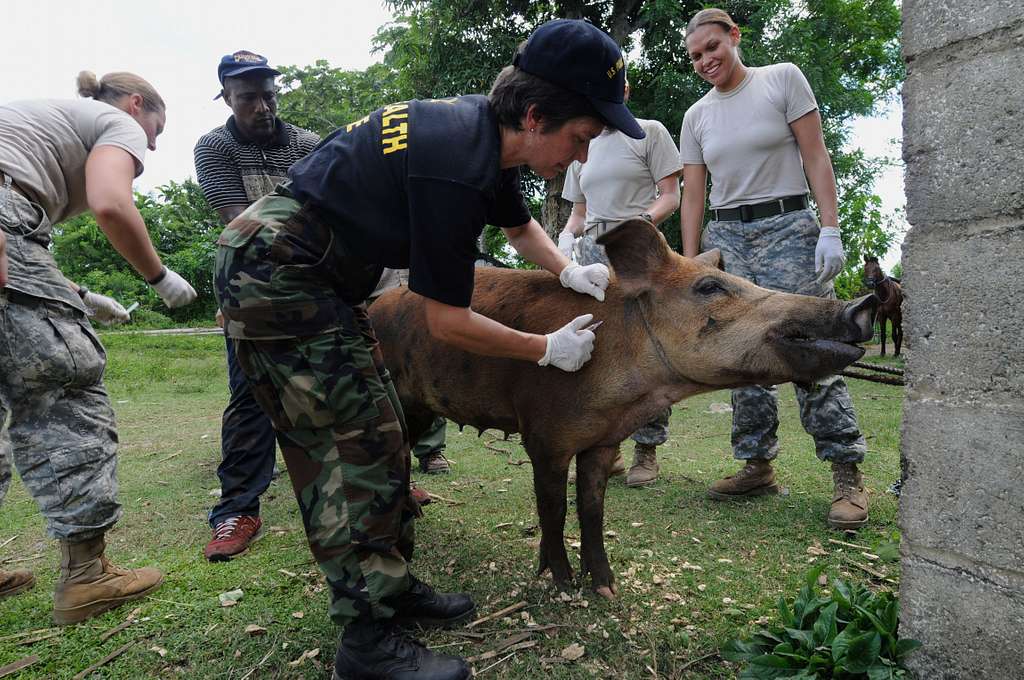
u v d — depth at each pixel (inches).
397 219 86.4
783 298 107.5
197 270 1079.6
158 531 150.2
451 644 102.2
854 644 82.9
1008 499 72.3
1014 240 70.2
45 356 103.3
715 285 111.7
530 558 132.3
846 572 123.0
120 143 107.2
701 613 109.3
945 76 75.3
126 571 118.7
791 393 326.6
